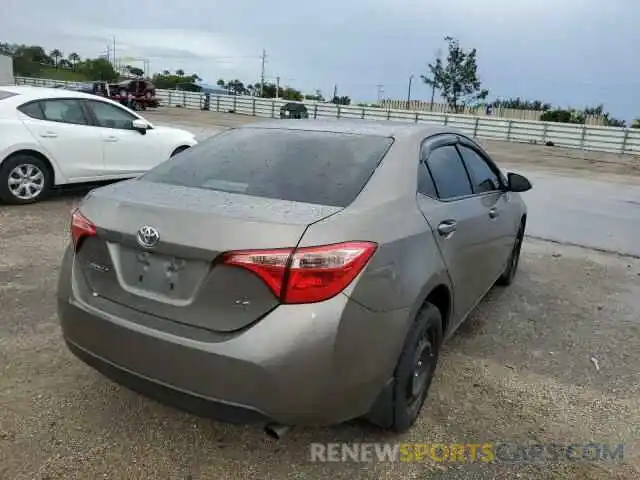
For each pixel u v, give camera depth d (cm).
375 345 239
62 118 768
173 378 232
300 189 272
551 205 1025
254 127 356
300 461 269
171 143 892
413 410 291
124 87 3800
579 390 349
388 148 307
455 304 330
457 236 315
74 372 335
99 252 258
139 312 243
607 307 500
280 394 220
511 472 269
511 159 2056
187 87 5997
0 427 279
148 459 264
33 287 460
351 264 227
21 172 733
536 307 489
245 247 221
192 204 244
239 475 258
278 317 219
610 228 841
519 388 347
